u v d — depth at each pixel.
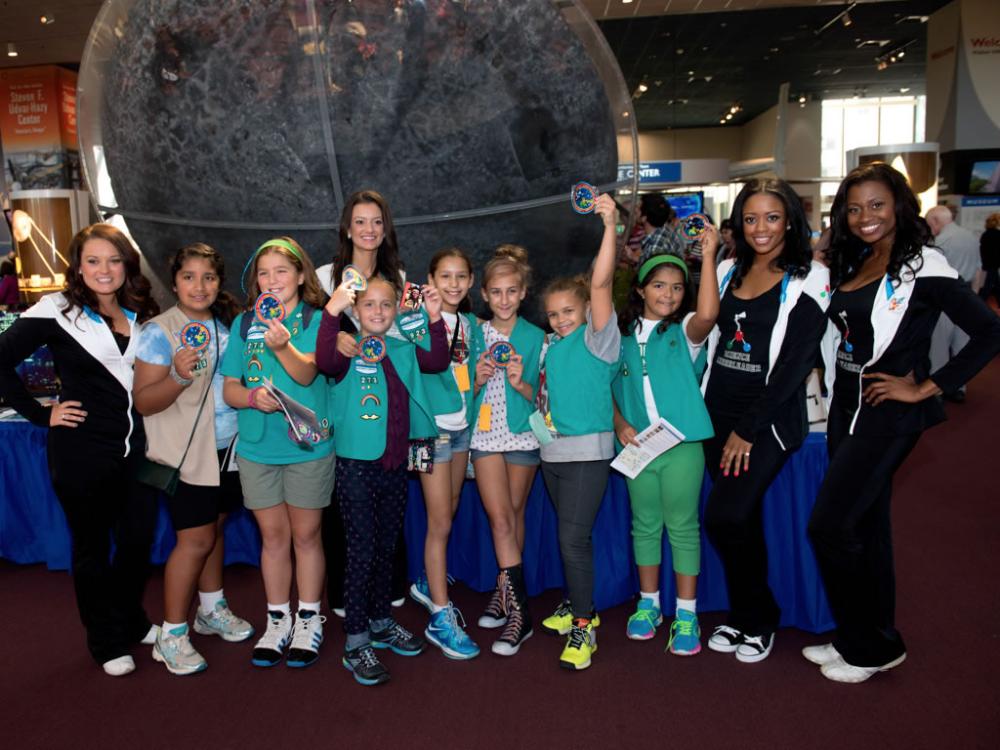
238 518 3.07
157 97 2.39
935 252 1.97
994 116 10.75
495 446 2.38
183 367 2.08
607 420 2.30
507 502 2.42
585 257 2.81
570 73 2.45
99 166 2.71
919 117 17.56
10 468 3.08
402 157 2.39
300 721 2.03
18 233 6.09
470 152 2.41
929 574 2.91
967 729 1.91
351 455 2.15
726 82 14.91
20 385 2.12
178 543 2.26
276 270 2.13
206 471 2.20
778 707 2.04
